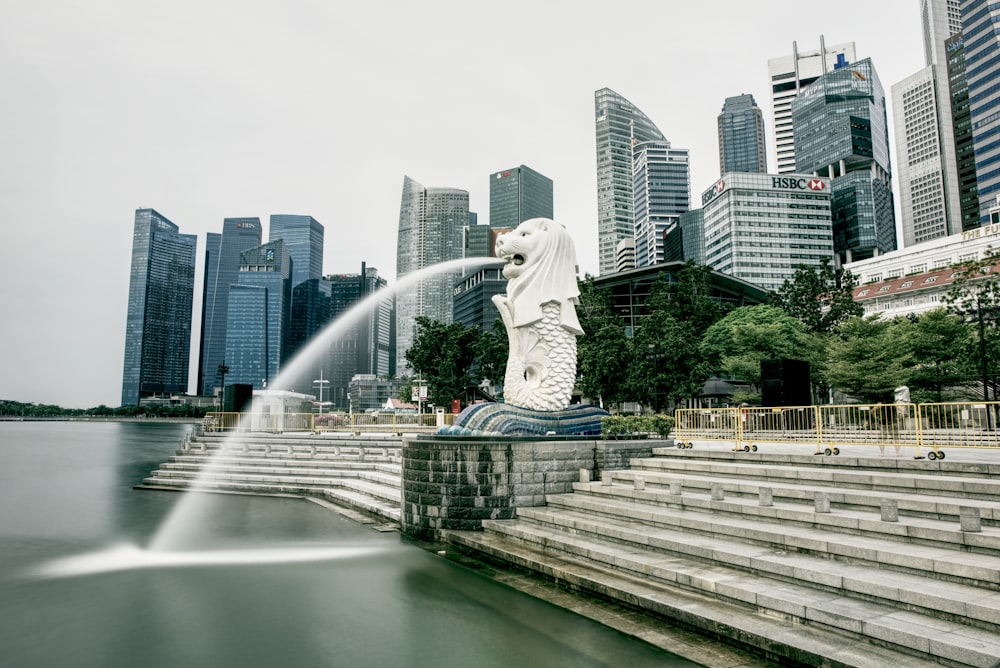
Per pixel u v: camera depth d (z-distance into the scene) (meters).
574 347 18.81
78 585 11.34
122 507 19.81
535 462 14.99
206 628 9.10
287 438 28.91
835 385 36.81
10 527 16.64
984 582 7.37
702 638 8.09
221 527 16.61
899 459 11.77
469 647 8.20
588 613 9.25
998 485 9.67
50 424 143.25
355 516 18.16
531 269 18.53
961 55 145.50
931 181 180.38
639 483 13.53
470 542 13.58
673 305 46.97
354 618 9.44
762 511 10.82
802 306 47.38
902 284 72.00
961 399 44.81
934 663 6.39
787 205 125.19
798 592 8.23
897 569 8.21
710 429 18.75
